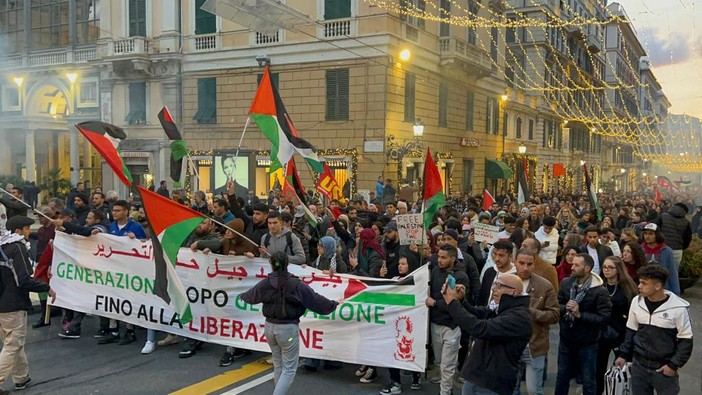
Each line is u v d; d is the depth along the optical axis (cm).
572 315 598
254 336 767
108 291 852
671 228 1146
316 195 1667
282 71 2556
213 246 806
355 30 2411
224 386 683
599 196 3094
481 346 505
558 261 1059
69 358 782
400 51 2447
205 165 2719
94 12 3080
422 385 710
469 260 730
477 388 512
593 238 845
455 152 3069
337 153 2445
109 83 2934
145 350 809
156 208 707
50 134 3528
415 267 760
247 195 2106
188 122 2756
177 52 2734
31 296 1068
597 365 658
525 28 4362
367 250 867
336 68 2448
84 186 2023
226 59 2655
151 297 822
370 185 2395
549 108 4862
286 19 1534
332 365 770
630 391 556
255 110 958
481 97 3409
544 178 4788
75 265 880
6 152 3456
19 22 3303
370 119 2400
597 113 6531
